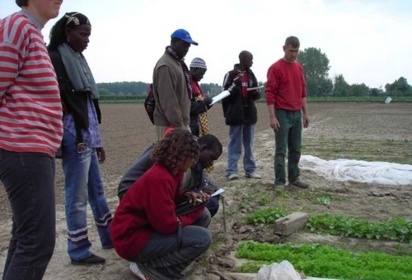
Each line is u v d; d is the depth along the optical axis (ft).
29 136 10.09
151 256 13.33
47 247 10.33
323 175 31.07
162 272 13.83
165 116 18.37
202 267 15.43
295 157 27.25
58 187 28.96
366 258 15.90
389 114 113.50
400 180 29.12
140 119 101.91
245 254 16.51
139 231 13.19
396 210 22.93
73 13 14.97
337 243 18.17
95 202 16.99
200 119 23.94
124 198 13.39
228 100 29.30
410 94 269.64
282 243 18.10
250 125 30.07
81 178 15.44
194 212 14.55
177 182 13.34
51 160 10.55
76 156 15.20
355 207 23.43
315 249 16.70
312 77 344.69
